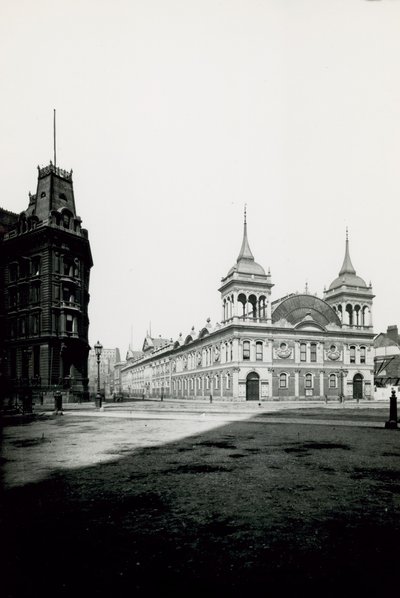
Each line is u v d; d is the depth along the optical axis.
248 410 35.44
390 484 9.16
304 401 57.66
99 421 24.72
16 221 59.38
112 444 15.19
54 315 49.16
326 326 62.44
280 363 58.34
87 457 12.60
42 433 18.69
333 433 18.28
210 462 11.70
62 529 6.59
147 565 5.32
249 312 65.31
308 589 4.72
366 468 10.82
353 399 62.19
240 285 58.28
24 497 8.34
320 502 7.86
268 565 5.30
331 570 5.17
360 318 66.12
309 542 6.00
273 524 6.71
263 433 18.33
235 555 5.60
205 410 35.19
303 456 12.59
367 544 5.93
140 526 6.68
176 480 9.60
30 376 48.88
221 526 6.64
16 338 50.94
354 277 67.88
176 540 6.11
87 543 6.04
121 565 5.33
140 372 126.50
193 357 75.38
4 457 12.66
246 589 4.72
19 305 51.38
